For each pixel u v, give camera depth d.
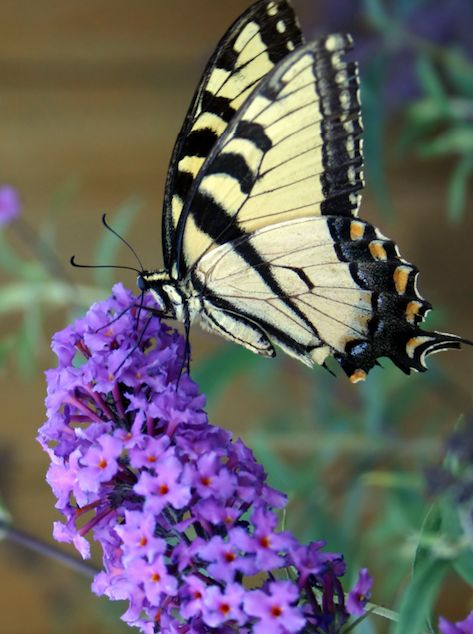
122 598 0.57
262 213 0.62
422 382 0.71
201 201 0.61
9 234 0.75
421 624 0.59
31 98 0.76
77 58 0.76
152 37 0.76
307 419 0.73
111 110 0.76
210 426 0.58
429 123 0.74
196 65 0.76
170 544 0.58
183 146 0.61
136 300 0.59
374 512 0.73
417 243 0.77
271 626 0.56
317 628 0.57
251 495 0.57
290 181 0.61
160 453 0.57
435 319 0.70
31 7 0.75
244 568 0.56
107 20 0.76
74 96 0.76
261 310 0.63
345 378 0.72
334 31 0.75
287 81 0.60
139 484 0.57
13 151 0.76
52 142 0.76
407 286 0.62
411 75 0.74
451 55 0.71
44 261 0.70
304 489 0.68
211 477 0.57
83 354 0.59
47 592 0.74
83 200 0.76
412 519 0.68
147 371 0.58
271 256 0.62
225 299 0.62
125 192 0.77
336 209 0.62
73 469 0.58
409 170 0.77
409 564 0.68
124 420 0.58
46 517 0.75
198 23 0.76
